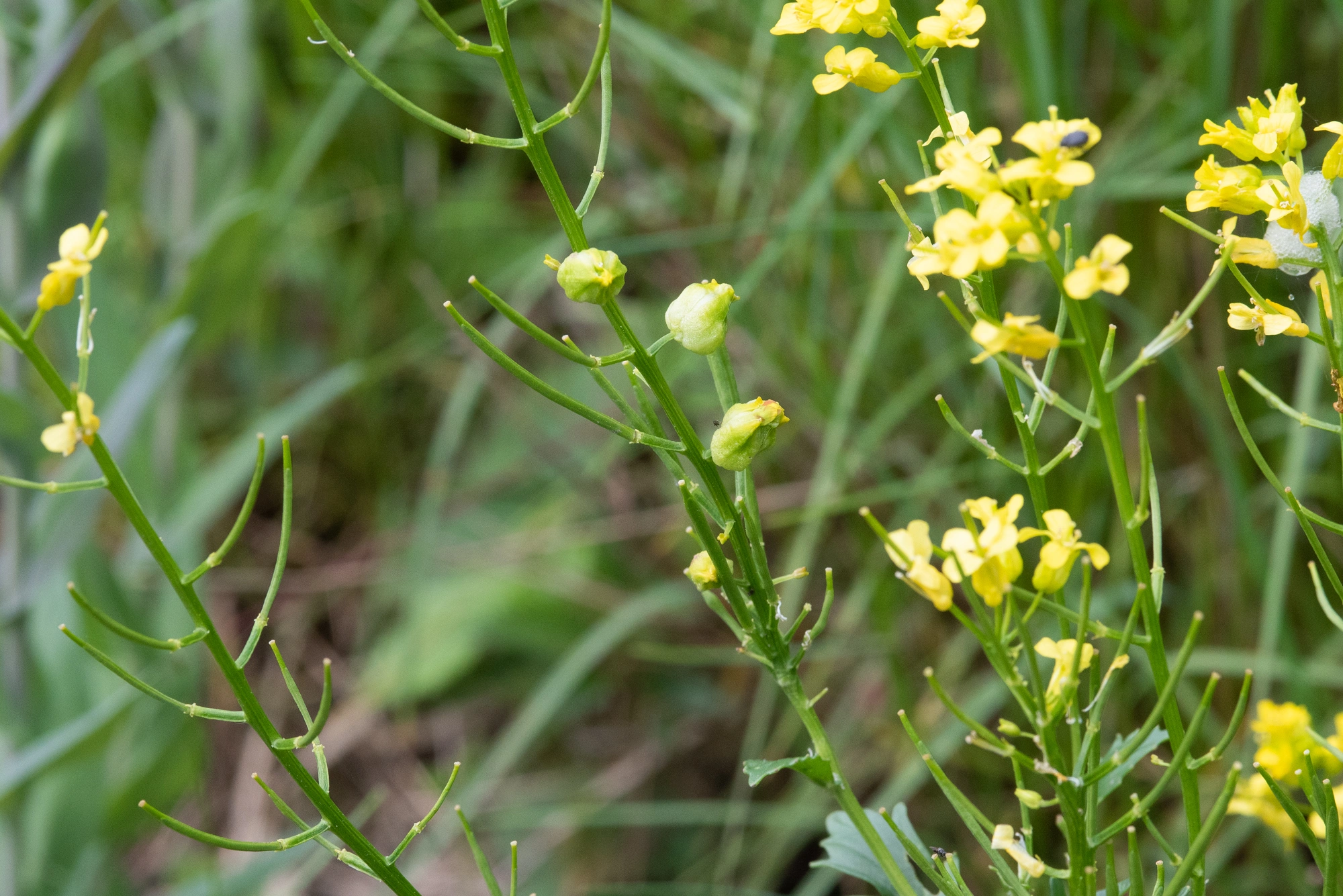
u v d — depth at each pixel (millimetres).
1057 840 798
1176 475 820
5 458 783
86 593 881
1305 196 462
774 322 916
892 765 878
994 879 812
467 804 888
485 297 437
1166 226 800
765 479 991
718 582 465
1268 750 457
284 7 996
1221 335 794
